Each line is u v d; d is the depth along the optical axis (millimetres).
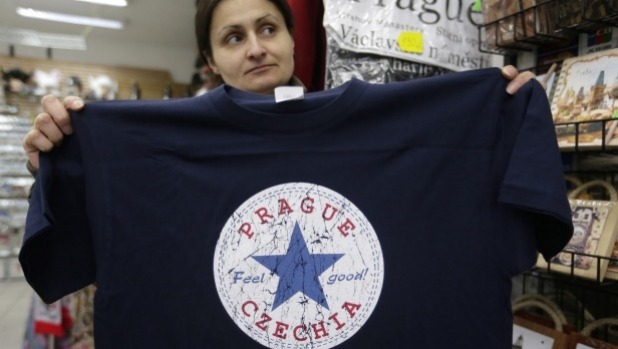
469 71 753
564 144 1066
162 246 723
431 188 735
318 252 727
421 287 714
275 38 1000
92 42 5203
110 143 744
